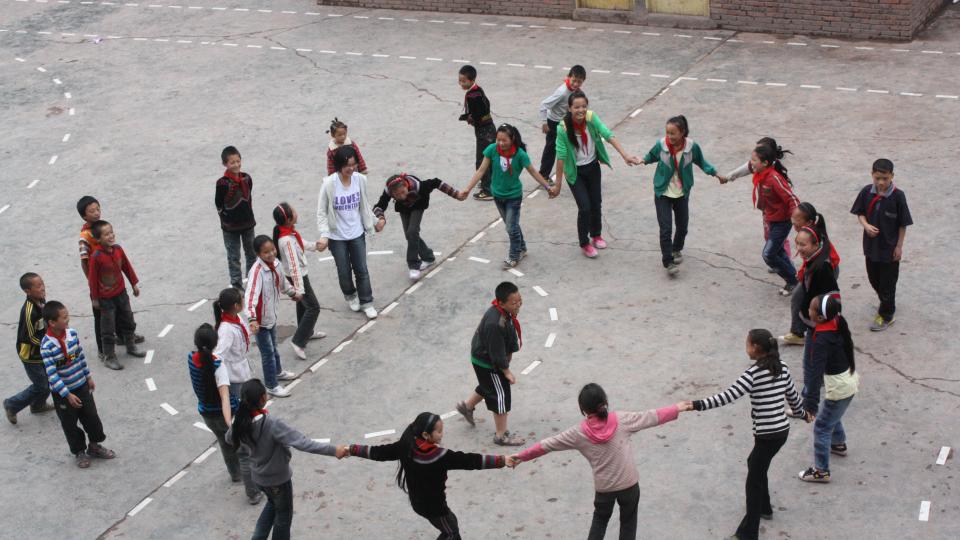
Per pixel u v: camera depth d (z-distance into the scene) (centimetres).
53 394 920
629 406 959
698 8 1834
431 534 845
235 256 1208
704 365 1005
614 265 1195
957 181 1267
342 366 1072
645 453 905
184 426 1009
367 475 920
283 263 1038
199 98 1770
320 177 1470
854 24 1706
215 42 2020
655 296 1127
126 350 1128
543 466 907
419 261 1205
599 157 1181
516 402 986
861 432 901
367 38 1966
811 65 1639
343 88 1755
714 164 1379
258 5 2212
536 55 1805
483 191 1370
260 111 1698
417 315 1145
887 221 981
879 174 968
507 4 1994
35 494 932
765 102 1536
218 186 1170
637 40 1820
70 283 1266
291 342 1116
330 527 861
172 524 884
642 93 1612
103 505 913
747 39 1772
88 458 966
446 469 752
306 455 951
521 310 1127
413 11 2091
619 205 1320
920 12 1709
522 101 1627
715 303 1102
